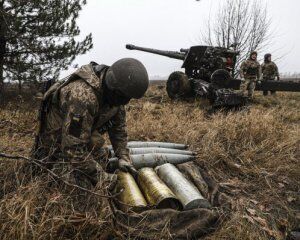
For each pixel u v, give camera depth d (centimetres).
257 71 1112
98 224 288
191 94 1042
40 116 334
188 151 457
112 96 309
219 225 328
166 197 323
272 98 1173
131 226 307
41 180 312
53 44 895
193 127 594
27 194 293
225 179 445
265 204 396
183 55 1123
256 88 1122
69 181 311
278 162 488
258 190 427
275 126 611
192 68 1101
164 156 416
